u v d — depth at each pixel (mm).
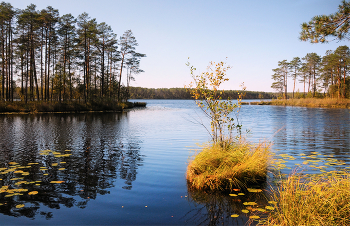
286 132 13609
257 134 12844
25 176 5750
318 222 3186
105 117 24375
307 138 11484
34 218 3715
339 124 17453
